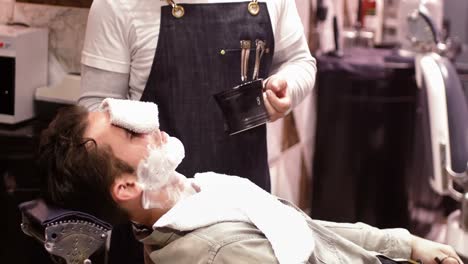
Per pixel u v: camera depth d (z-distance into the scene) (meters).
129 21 1.92
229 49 1.96
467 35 4.93
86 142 1.38
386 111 3.58
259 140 2.06
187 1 1.94
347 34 4.00
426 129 2.96
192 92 1.96
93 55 1.94
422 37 3.35
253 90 1.91
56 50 2.91
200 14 1.95
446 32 4.25
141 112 1.42
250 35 1.98
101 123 1.40
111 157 1.38
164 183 1.45
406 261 1.72
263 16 2.00
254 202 1.49
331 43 3.89
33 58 2.78
